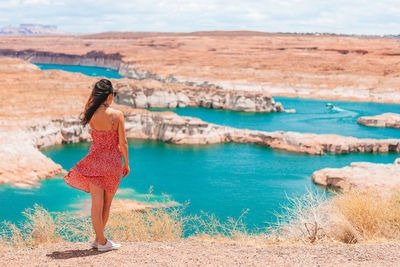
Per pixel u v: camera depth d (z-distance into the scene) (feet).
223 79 398.42
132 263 13.66
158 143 179.01
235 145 181.57
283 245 18.43
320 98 362.53
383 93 357.00
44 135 156.25
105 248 15.62
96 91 15.39
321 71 422.00
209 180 121.60
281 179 123.54
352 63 472.03
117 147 15.76
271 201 99.40
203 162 146.51
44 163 116.88
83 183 15.94
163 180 120.37
